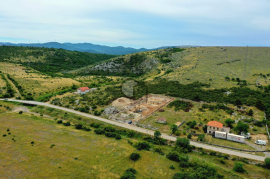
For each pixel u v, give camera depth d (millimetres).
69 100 121438
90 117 94750
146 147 66188
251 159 55844
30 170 51000
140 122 86312
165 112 95500
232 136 67625
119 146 66812
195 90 119688
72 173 50062
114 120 90875
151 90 133875
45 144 66688
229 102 97312
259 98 96188
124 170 52375
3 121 89938
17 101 120750
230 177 49094
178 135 72875
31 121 91250
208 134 73188
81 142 69438
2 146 64312
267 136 67938
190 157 58844
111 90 139250
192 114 90188
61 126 85688
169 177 49750
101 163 55344
